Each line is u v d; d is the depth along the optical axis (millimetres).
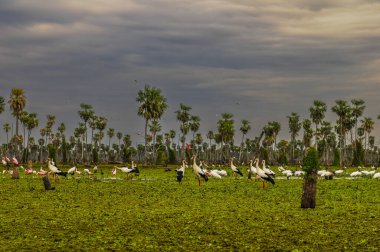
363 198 35719
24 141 159000
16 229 22047
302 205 29656
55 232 21344
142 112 123500
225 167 114188
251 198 35438
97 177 64000
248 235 20844
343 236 20672
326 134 172875
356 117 152625
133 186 46531
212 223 23750
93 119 179875
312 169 29641
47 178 42125
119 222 24000
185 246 18703
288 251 17953
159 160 122688
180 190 42125
